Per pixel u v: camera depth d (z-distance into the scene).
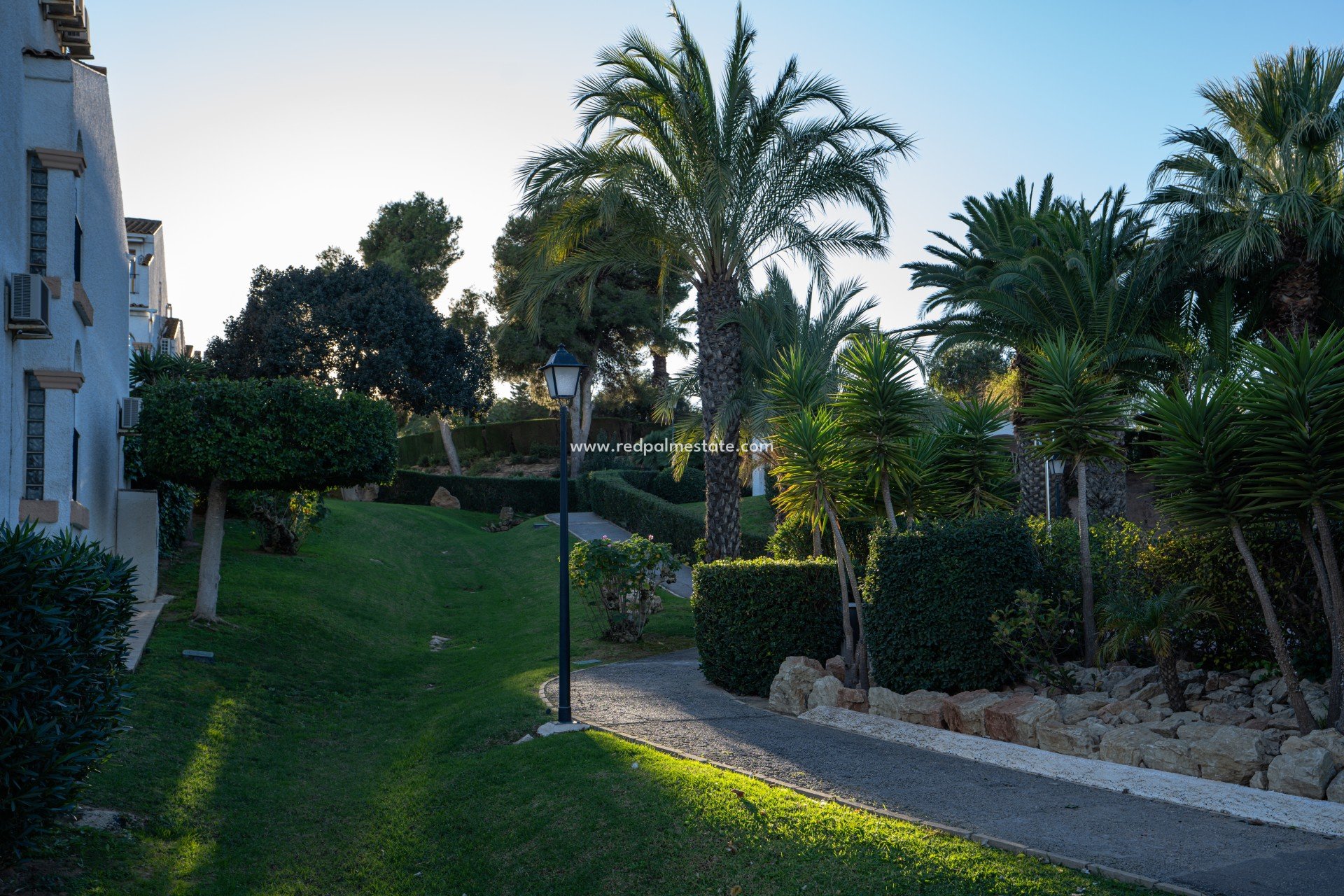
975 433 13.40
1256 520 8.05
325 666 14.67
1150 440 9.09
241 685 12.35
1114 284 17.48
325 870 7.36
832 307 23.42
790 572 12.49
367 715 12.74
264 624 15.88
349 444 14.51
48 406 10.99
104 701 6.24
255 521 24.38
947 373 29.98
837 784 7.51
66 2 11.95
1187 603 8.59
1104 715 8.61
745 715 10.77
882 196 17.19
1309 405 7.47
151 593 15.80
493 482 47.16
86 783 6.27
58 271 11.12
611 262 18.39
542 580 25.55
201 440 13.93
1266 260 16.08
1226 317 16.69
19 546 5.57
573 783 7.85
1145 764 7.61
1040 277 17.80
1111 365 17.31
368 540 30.14
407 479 48.00
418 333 45.75
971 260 21.02
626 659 15.80
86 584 6.00
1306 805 6.34
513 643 17.77
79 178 12.31
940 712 9.49
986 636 10.04
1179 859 5.51
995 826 6.24
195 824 7.68
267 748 10.30
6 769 5.36
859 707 10.59
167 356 20.69
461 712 11.65
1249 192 15.98
